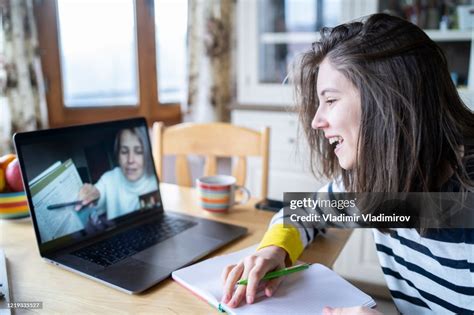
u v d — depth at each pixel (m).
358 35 0.68
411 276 0.80
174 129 1.44
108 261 0.76
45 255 0.78
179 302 0.65
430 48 0.65
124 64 2.28
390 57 0.63
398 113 0.64
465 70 1.91
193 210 1.07
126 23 2.23
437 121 0.65
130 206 0.96
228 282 0.67
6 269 0.73
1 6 1.67
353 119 0.67
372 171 0.68
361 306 0.62
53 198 0.81
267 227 0.96
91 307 0.63
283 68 2.28
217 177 1.11
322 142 0.87
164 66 2.43
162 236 0.88
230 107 2.22
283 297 0.66
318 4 2.14
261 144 1.38
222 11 2.33
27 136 0.79
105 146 0.93
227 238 0.88
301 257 0.83
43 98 1.86
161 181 1.44
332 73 0.68
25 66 1.75
